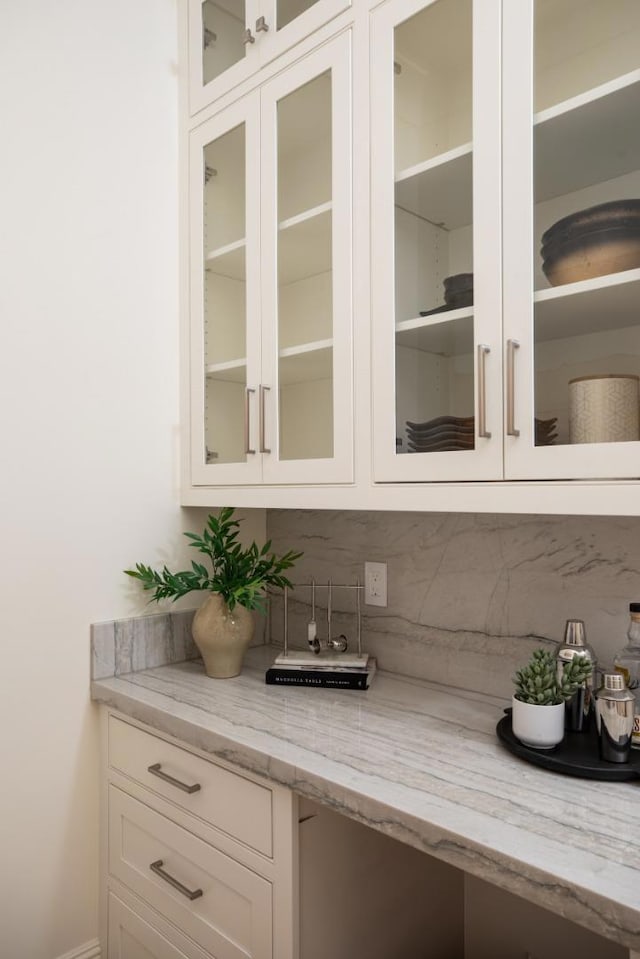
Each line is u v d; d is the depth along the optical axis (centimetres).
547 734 110
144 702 144
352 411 133
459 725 129
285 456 148
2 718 149
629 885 77
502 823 91
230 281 165
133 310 173
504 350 109
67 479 160
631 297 98
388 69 127
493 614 145
